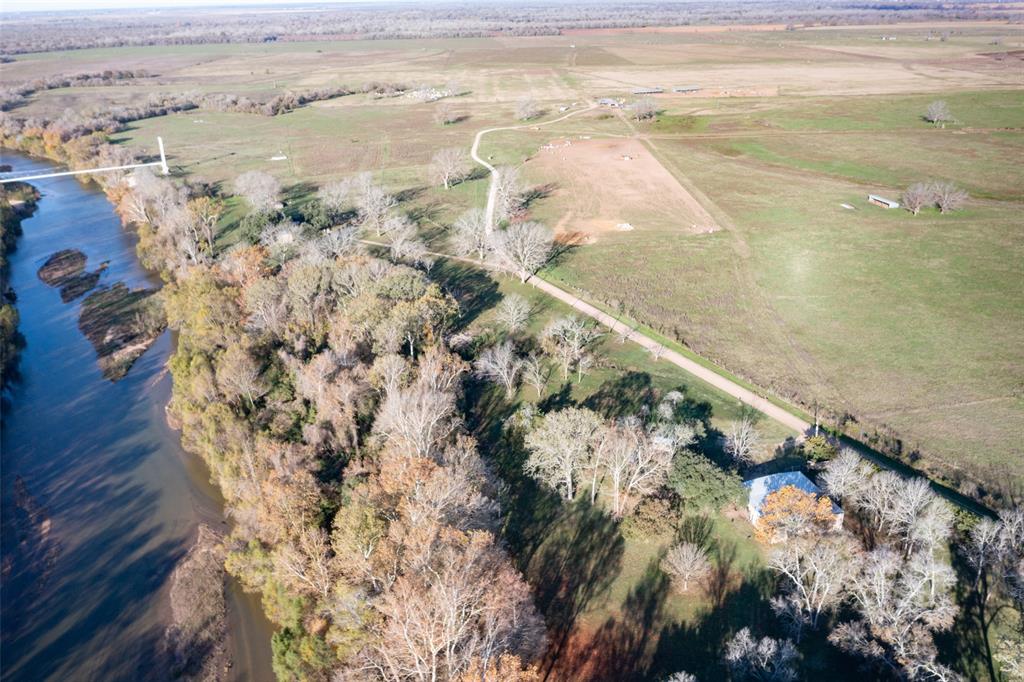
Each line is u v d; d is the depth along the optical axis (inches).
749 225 6417.3
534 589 2785.4
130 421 4190.5
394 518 2608.3
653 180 7849.4
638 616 2655.0
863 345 4389.8
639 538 2950.3
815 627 2517.2
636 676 2434.8
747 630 2401.6
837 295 5049.2
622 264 5708.7
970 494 3112.7
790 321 4731.8
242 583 2992.1
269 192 7081.7
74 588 3034.0
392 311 4025.6
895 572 2581.2
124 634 2815.0
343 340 3919.8
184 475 3732.8
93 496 3585.1
